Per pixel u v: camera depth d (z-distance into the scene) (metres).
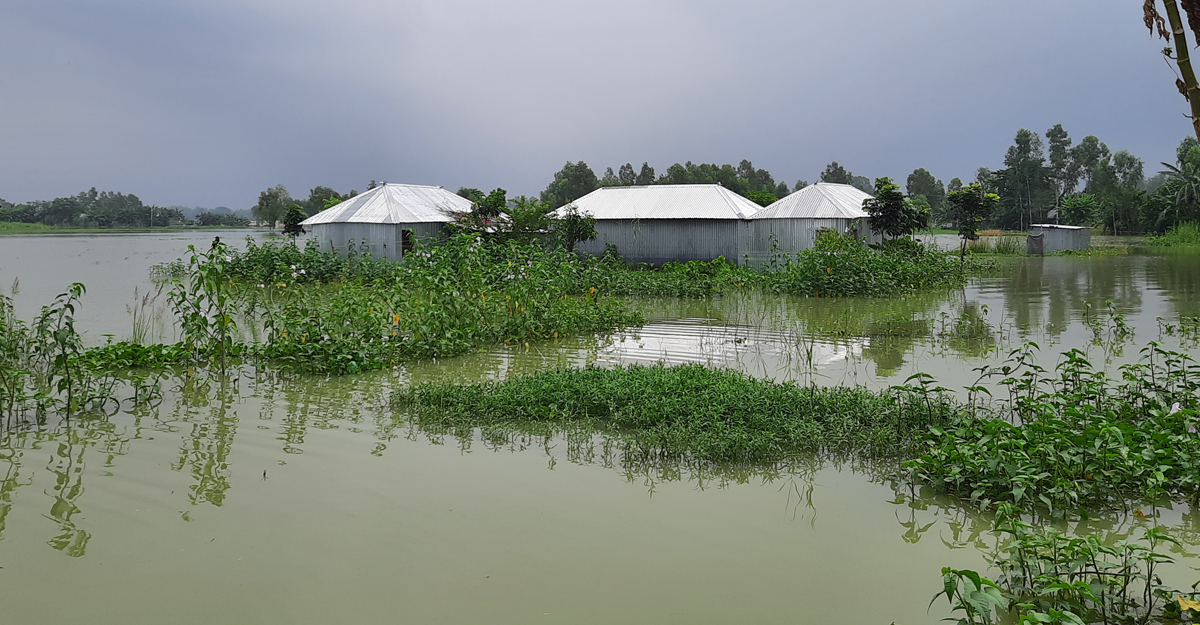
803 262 21.66
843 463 6.91
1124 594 4.29
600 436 7.72
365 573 4.79
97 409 8.66
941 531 5.44
